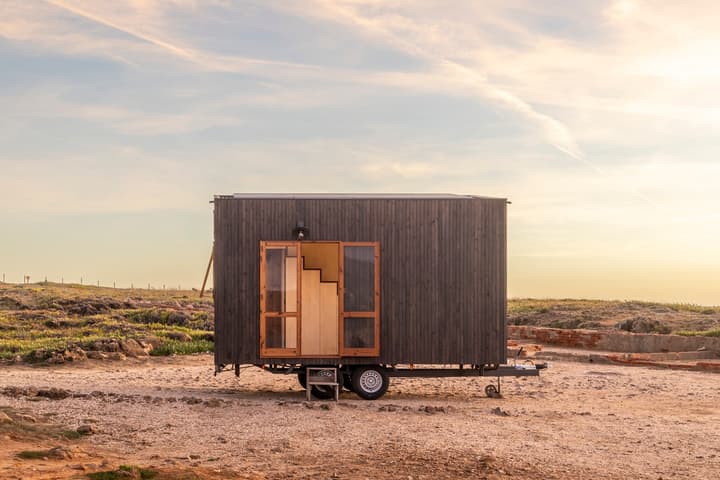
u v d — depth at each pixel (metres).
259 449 10.34
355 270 15.67
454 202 15.84
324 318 15.68
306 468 9.25
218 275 15.51
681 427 12.80
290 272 15.57
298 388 17.56
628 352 27.09
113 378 18.53
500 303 15.85
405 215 15.79
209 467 9.12
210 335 29.80
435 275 15.77
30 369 20.62
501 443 11.00
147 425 11.84
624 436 11.88
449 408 14.10
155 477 7.96
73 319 35.09
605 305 38.84
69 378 18.27
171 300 48.78
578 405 15.32
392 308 15.71
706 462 10.25
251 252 15.55
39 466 8.34
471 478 8.96
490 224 15.88
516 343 30.27
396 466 9.45
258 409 13.55
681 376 20.47
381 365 15.89
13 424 10.77
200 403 14.04
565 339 29.52
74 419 12.04
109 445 10.33
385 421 12.58
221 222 15.52
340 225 15.68
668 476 9.46
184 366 22.16
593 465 9.89
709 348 24.92
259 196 16.11
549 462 9.94
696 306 36.25
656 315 33.34
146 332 29.69
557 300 45.94
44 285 60.84
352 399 15.73
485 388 16.66
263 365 15.70
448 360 15.73
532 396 16.62
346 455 10.03
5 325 32.16
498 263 15.86
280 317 15.51
